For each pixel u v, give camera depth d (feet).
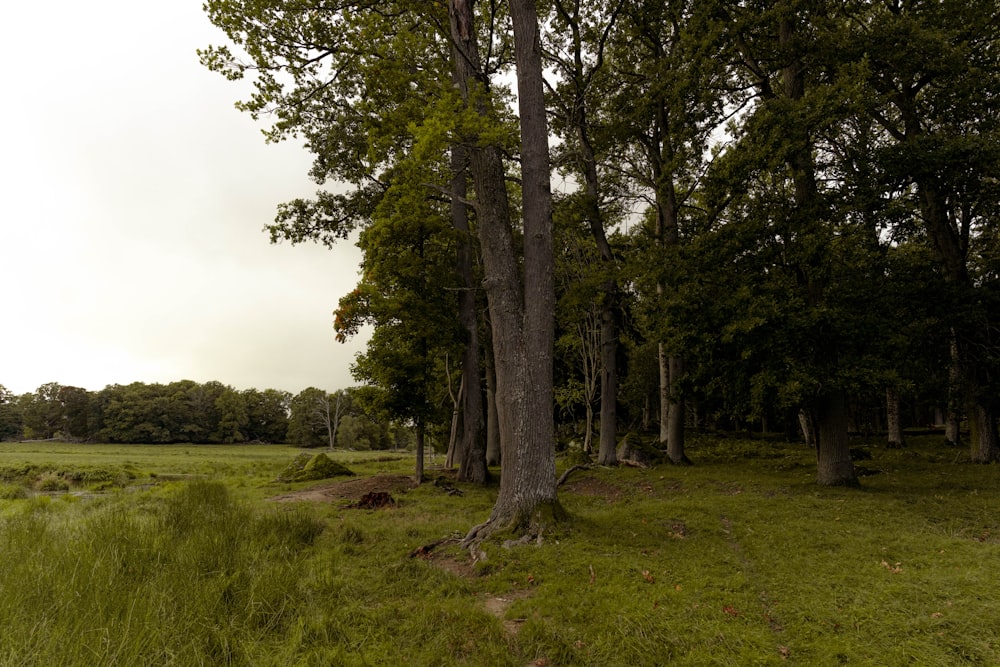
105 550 19.30
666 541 25.96
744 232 41.39
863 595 18.16
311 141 60.03
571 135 61.82
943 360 45.52
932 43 39.60
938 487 39.24
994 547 23.88
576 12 59.88
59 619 13.32
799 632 15.56
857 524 29.04
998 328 47.09
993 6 43.65
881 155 39.52
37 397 301.22
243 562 20.43
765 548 24.68
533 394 28.04
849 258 41.06
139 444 269.44
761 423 115.14
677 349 42.88
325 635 14.75
